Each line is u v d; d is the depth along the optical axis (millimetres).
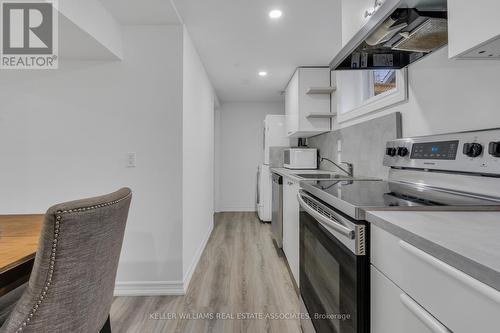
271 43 2494
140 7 1823
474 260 423
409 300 597
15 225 1334
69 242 706
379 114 1801
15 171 2082
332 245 1032
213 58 2844
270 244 3189
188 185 2270
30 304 691
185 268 2158
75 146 2064
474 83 1063
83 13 1605
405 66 1428
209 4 1854
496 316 390
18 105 2072
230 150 5145
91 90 2051
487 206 795
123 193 965
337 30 2254
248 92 4301
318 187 1316
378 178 1771
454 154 1047
